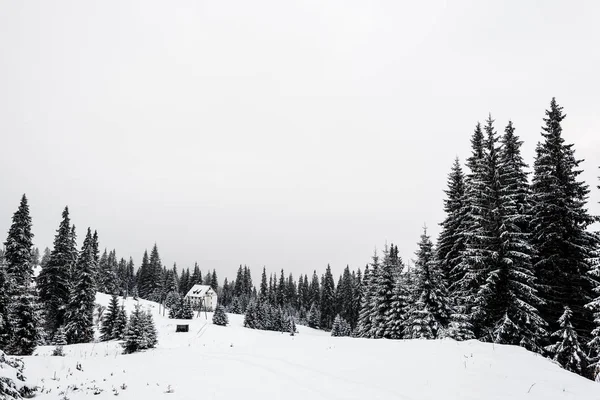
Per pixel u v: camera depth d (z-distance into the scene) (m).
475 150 31.56
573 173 24.12
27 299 33.00
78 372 12.80
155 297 111.81
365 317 44.94
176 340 44.06
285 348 17.41
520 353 14.56
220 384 11.52
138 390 10.84
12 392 9.04
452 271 29.05
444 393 10.41
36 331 33.22
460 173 32.78
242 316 101.25
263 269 125.69
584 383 11.64
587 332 22.89
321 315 107.62
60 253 49.16
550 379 11.65
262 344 19.33
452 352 14.52
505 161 27.94
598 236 23.53
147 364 14.59
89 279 47.56
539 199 24.89
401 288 34.62
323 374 12.48
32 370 11.84
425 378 11.67
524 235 23.78
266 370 13.21
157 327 55.47
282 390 10.80
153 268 115.50
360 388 10.90
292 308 130.38
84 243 56.97
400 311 33.50
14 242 41.66
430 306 27.08
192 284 130.62
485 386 10.91
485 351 14.59
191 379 12.16
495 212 24.12
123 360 15.45
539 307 24.33
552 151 24.64
